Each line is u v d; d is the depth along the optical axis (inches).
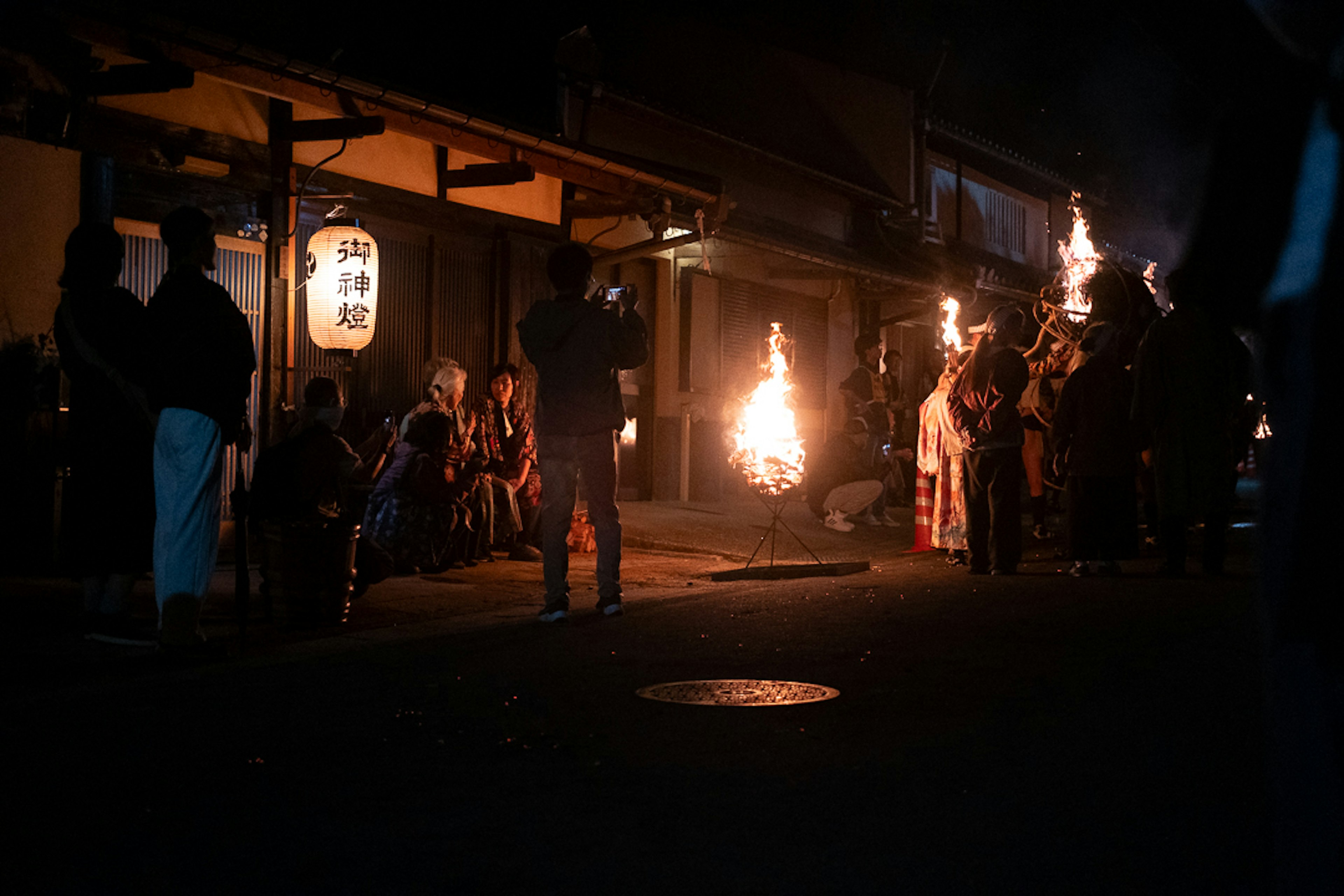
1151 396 386.9
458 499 393.7
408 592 348.2
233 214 394.9
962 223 970.1
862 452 580.4
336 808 141.5
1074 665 232.7
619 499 600.7
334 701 200.2
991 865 121.6
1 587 315.6
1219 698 202.5
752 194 697.0
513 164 447.8
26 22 317.7
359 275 395.5
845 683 215.3
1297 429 56.2
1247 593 345.4
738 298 685.9
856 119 800.9
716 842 129.0
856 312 802.8
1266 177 59.8
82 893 114.6
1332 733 56.1
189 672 225.6
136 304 249.9
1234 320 62.2
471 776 155.6
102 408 245.4
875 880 117.5
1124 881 116.8
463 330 486.6
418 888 115.3
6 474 332.5
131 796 146.6
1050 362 547.8
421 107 383.2
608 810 140.6
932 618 296.2
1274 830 58.8
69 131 347.6
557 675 223.3
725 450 668.7
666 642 261.1
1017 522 407.2
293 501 295.1
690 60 661.3
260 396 404.5
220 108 389.7
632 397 610.9
